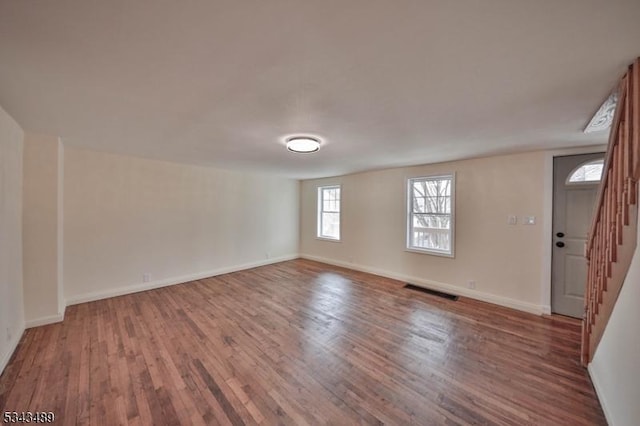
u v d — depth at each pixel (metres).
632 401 1.33
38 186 2.81
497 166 3.61
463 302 3.64
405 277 4.63
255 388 1.91
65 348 2.42
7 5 0.97
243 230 5.49
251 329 2.82
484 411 1.70
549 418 1.65
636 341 1.36
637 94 1.34
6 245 2.22
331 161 4.13
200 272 4.79
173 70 1.47
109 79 1.57
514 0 0.96
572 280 3.14
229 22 1.09
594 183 2.99
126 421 1.61
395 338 2.63
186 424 1.59
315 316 3.16
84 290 3.58
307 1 0.97
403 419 1.63
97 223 3.68
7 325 2.23
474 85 1.62
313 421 1.62
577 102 1.85
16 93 1.77
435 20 1.07
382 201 4.98
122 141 3.03
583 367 2.16
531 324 2.96
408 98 1.81
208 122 2.32
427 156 3.68
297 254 6.69
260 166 4.71
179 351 2.39
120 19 1.07
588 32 1.12
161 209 4.30
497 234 3.62
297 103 1.91
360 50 1.28
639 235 1.40
